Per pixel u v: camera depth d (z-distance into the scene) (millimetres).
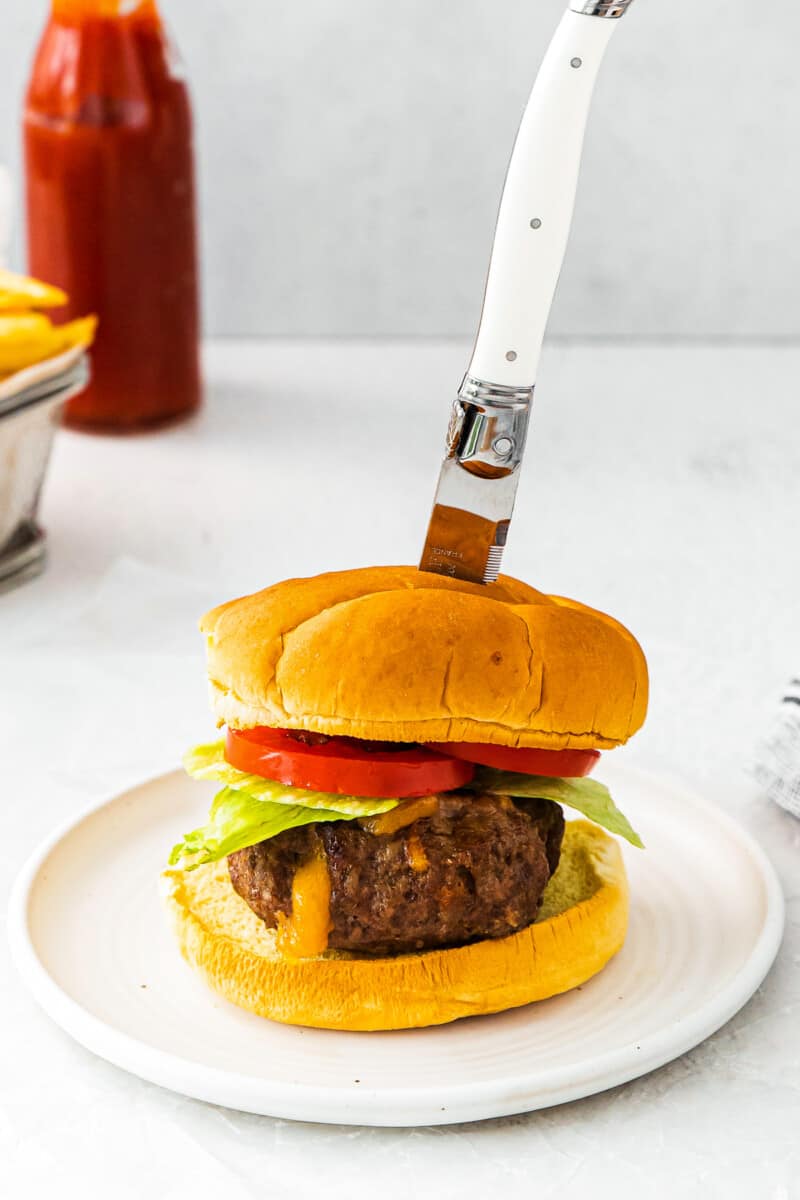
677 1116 509
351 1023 523
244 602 557
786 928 587
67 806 675
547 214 517
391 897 526
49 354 835
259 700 532
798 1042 536
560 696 533
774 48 1369
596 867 567
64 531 971
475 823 534
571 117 509
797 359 1416
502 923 530
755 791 689
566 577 908
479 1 1353
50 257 1069
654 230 1435
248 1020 533
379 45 1367
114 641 828
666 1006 537
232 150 1401
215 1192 485
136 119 1028
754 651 820
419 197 1423
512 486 546
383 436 1179
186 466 1098
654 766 709
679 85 1381
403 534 977
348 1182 487
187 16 1354
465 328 1478
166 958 562
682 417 1237
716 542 979
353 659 523
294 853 536
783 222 1431
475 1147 498
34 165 1043
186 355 1160
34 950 548
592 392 1302
